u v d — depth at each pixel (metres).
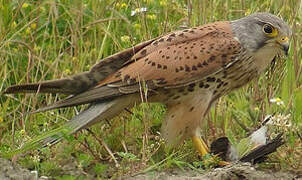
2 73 13.36
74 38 13.80
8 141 11.70
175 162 10.95
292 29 13.45
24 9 14.47
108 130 12.09
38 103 12.95
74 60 13.59
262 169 11.35
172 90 11.55
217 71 11.52
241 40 11.67
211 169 11.16
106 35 13.70
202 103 11.66
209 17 14.16
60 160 10.93
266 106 12.84
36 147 10.80
